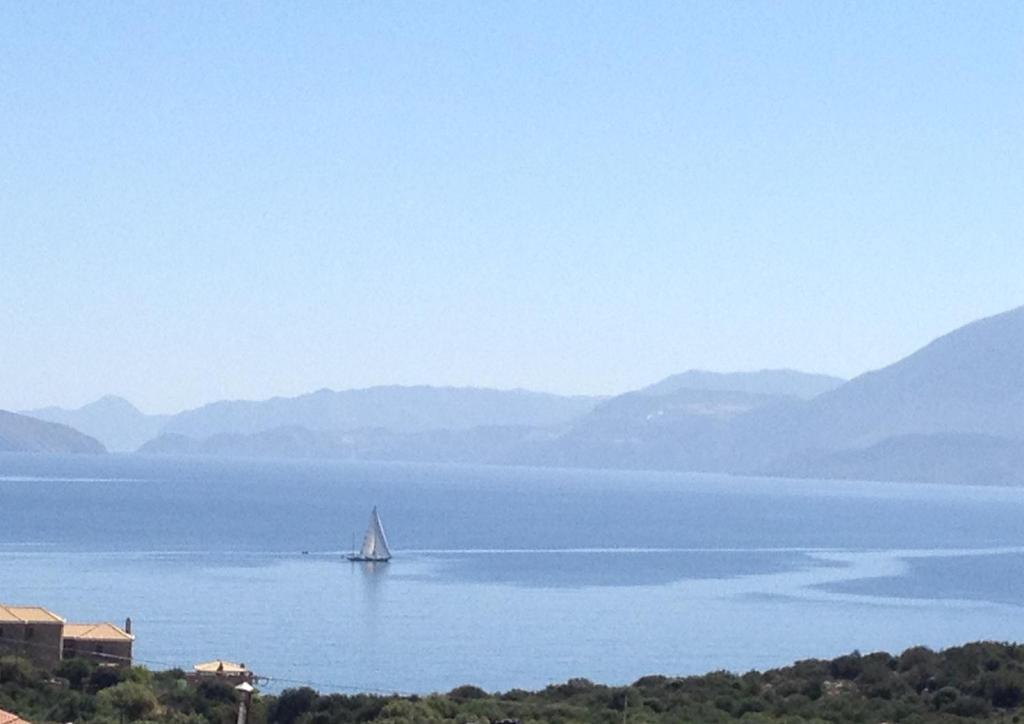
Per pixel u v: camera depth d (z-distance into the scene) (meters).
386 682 121.50
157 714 84.81
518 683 124.25
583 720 84.56
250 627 154.25
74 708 84.25
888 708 91.75
